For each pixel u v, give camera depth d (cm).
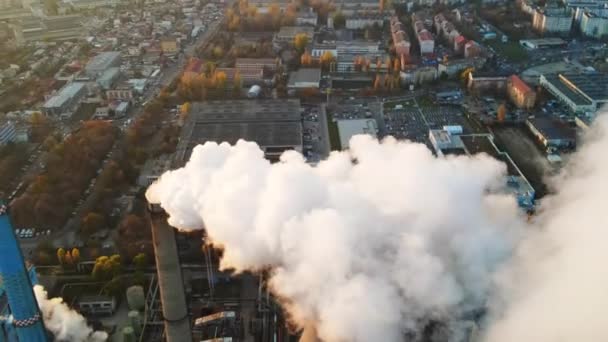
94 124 16662
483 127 16888
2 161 14875
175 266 6800
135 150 15400
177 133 16525
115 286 10369
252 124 16238
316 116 17962
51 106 18038
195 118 16688
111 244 12075
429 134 16112
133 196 13800
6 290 7575
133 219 12162
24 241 12275
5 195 13950
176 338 7244
